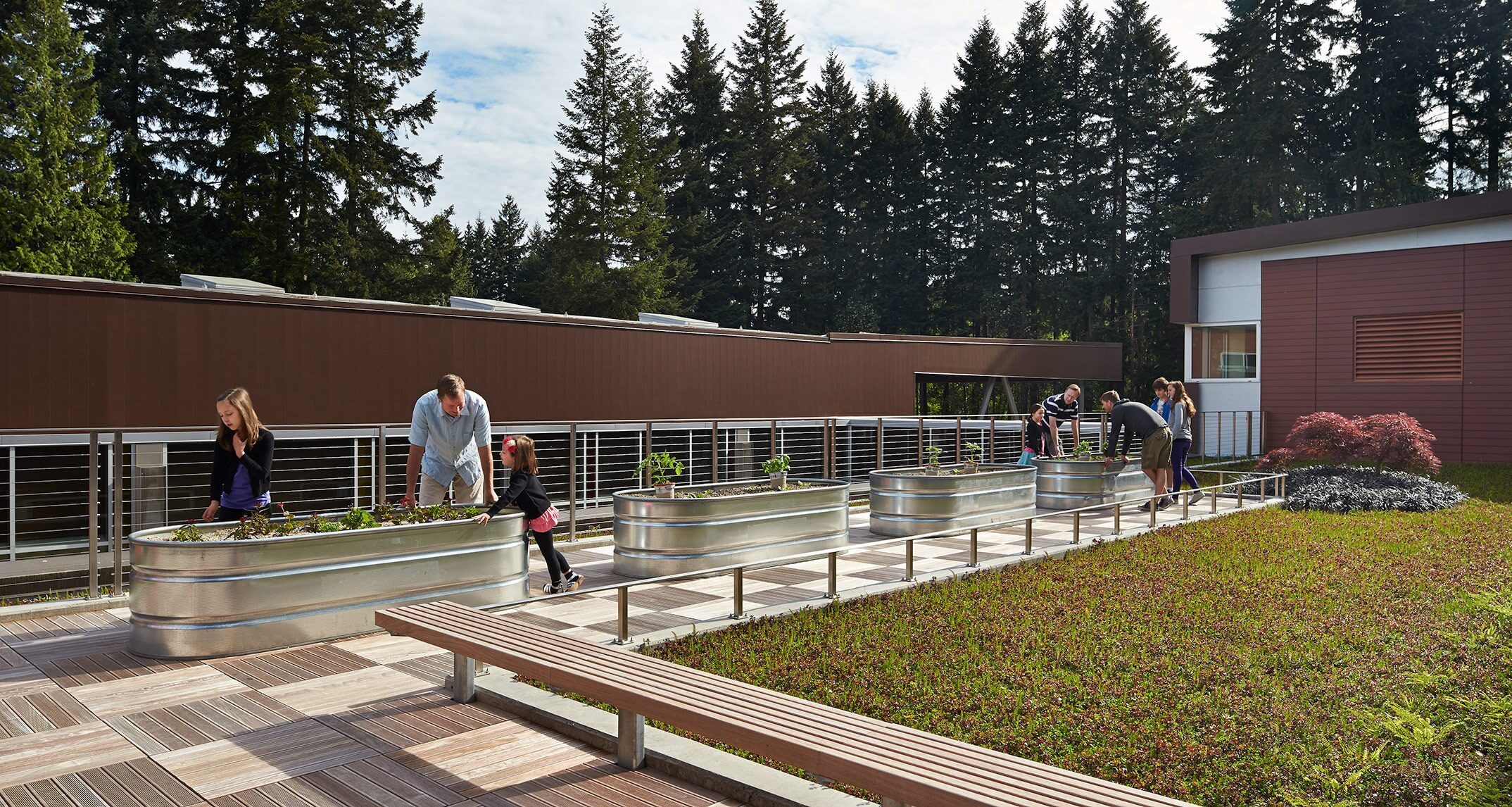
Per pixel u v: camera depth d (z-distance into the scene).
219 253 33.88
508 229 76.88
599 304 45.91
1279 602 8.05
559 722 4.72
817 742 3.44
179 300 11.44
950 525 11.83
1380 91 43.41
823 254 55.81
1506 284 22.05
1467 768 4.47
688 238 51.97
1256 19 44.72
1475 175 45.59
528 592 7.86
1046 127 52.53
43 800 3.84
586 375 15.72
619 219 46.62
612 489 15.96
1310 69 44.06
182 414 11.45
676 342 17.23
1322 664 6.27
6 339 10.22
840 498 10.51
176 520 11.44
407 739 4.60
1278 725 5.05
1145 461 14.62
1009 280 53.09
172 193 36.62
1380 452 17.19
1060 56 56.09
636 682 4.14
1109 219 53.12
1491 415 22.20
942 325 55.56
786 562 7.53
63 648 6.23
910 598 8.14
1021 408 51.94
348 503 12.93
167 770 4.17
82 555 9.76
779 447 19.23
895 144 54.66
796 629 7.03
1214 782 4.36
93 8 36.38
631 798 3.93
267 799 3.86
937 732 4.92
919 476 11.78
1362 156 42.62
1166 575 9.27
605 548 11.02
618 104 47.94
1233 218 45.94
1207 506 15.30
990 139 53.84
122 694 5.24
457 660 5.19
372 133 36.78
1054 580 9.01
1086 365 30.97
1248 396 26.27
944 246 54.72
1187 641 6.79
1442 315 22.97
